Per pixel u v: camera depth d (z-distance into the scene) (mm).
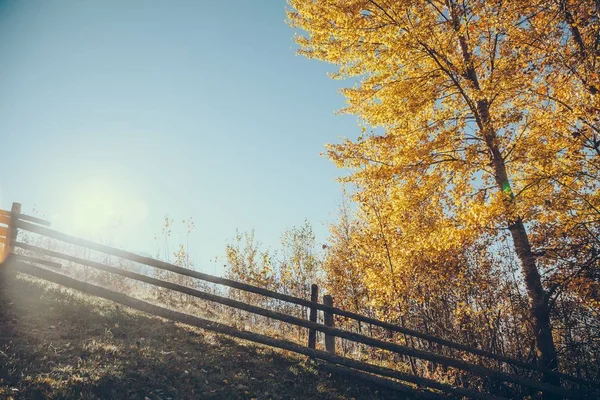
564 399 7816
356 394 7172
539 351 8086
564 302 8430
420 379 7832
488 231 8406
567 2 7699
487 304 9180
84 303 7754
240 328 9258
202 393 5781
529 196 8180
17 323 6273
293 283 18812
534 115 7871
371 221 10484
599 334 7824
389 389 7684
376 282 10008
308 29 10039
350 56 9969
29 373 4992
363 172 9406
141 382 5531
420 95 9250
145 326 7527
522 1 7727
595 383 7566
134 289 11281
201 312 10539
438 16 9367
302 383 7090
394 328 8219
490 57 8812
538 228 8562
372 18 9438
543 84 7672
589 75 6996
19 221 8031
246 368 7062
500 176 8695
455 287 9906
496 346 8805
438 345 9562
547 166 7895
